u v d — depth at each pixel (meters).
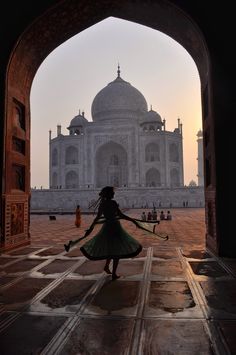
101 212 4.41
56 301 3.41
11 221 6.97
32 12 7.07
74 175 57.06
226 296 3.57
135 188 42.75
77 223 13.90
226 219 6.09
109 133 53.47
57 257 6.04
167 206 42.09
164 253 6.40
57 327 2.71
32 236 10.01
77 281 4.26
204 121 7.70
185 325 2.73
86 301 3.40
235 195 6.14
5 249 6.64
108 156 57.91
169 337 2.49
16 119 7.57
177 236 9.52
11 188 7.11
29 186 8.16
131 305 3.27
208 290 3.81
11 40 7.00
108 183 57.28
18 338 2.49
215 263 5.42
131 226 14.15
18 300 3.45
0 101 6.84
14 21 7.08
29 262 5.57
